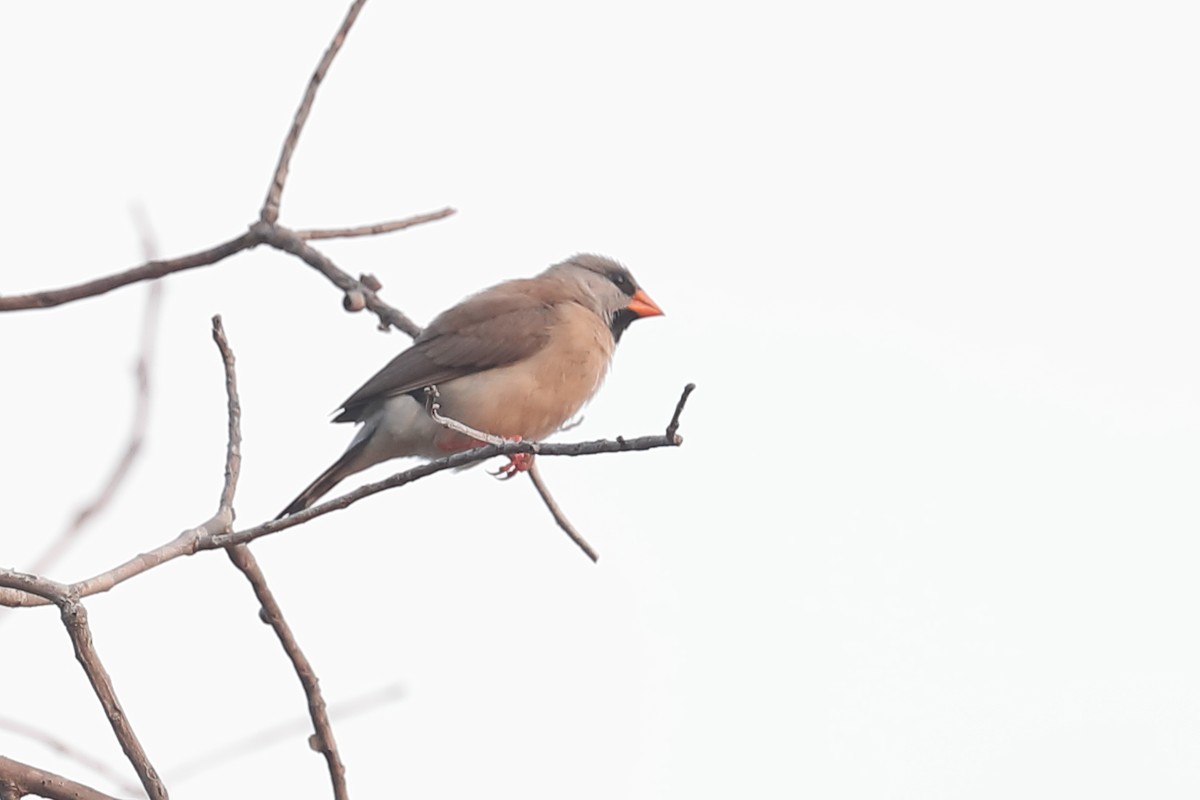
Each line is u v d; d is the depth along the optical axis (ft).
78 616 24.35
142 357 25.41
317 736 31.19
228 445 28.27
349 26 34.55
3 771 26.58
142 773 24.86
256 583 30.45
